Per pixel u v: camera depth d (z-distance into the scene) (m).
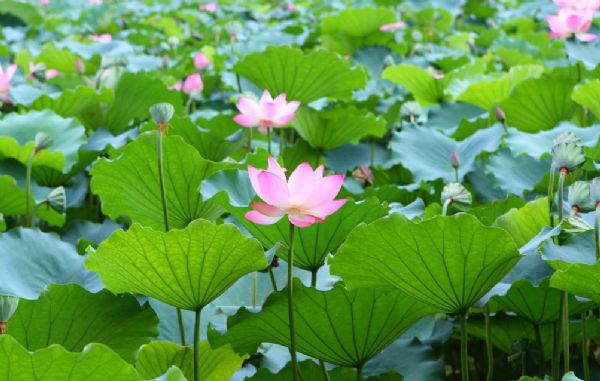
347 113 6.06
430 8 11.20
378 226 3.30
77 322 3.64
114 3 15.45
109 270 3.51
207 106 7.10
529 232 4.00
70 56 8.08
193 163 4.16
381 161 5.90
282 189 3.37
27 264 3.91
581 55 5.67
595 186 3.49
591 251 3.63
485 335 4.02
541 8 11.60
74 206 5.21
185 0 16.06
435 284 3.43
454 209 4.38
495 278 3.42
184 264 3.43
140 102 5.86
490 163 4.95
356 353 3.62
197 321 3.58
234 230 3.36
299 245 3.81
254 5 15.14
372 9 8.79
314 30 10.08
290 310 3.45
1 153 4.95
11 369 2.95
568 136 3.90
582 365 3.95
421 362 3.87
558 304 3.68
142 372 3.69
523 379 3.47
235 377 3.82
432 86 6.93
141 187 4.22
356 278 3.43
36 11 12.20
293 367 3.50
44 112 5.24
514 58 8.27
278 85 5.78
